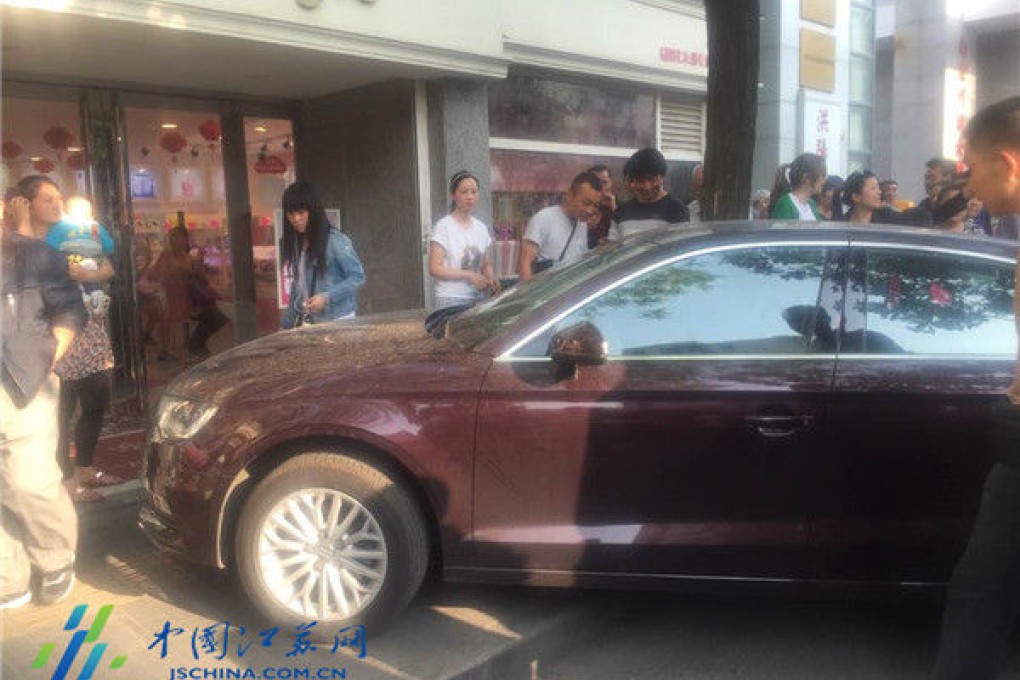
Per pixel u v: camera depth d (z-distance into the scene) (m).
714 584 3.32
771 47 11.41
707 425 3.21
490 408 3.26
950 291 3.31
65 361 4.43
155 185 7.21
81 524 4.51
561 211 5.80
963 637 2.54
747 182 5.72
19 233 3.92
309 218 5.07
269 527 3.37
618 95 9.67
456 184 5.70
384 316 4.59
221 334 7.77
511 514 3.30
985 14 18.05
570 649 3.59
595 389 3.23
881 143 21.23
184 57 6.18
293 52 6.14
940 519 3.20
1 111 6.25
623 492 3.28
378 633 3.40
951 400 3.14
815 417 3.18
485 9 7.31
